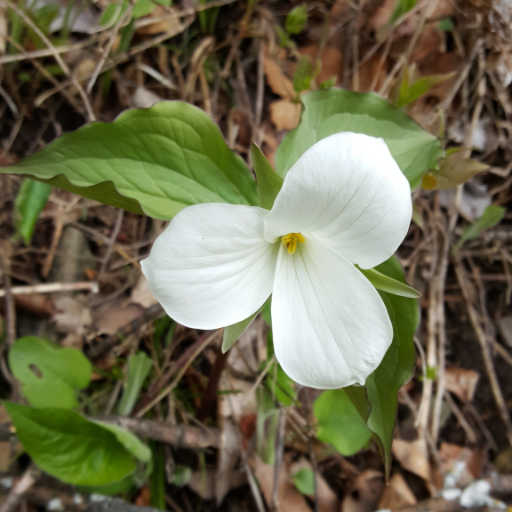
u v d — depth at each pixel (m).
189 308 0.20
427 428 0.35
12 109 0.35
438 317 0.37
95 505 0.28
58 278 0.34
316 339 0.20
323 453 0.33
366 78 0.41
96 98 0.37
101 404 0.32
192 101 0.39
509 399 0.37
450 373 0.37
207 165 0.25
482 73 0.39
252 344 0.35
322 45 0.40
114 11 0.35
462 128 0.40
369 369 0.20
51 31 0.37
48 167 0.23
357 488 0.33
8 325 0.31
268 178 0.20
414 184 0.25
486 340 0.38
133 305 0.35
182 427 0.30
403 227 0.19
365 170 0.18
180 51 0.40
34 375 0.29
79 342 0.33
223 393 0.31
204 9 0.39
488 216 0.36
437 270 0.38
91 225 0.36
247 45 0.41
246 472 0.31
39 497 0.28
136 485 0.30
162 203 0.24
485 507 0.32
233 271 0.20
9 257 0.33
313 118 0.25
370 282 0.20
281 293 0.21
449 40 0.41
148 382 0.33
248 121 0.39
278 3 0.43
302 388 0.32
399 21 0.39
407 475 0.34
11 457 0.28
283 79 0.40
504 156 0.40
